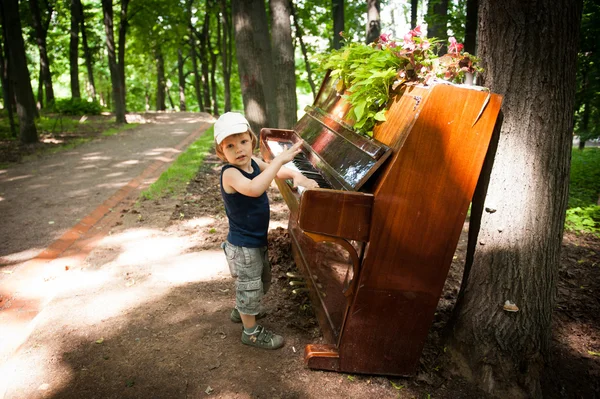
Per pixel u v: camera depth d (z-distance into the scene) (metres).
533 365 2.53
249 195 2.40
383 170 2.17
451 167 2.12
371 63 2.60
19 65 11.02
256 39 10.46
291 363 2.64
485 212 2.61
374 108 2.63
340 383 2.48
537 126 2.41
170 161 9.28
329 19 19.25
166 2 21.78
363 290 2.30
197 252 4.34
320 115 3.73
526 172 2.46
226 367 2.59
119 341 2.83
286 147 3.81
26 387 2.40
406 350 2.49
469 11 6.67
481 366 2.55
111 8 17.02
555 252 2.54
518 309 2.52
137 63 33.41
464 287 2.78
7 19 10.77
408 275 2.29
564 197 2.53
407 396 2.43
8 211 5.57
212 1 21.92
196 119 19.81
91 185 6.91
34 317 3.17
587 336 3.15
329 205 2.11
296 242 4.07
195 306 3.29
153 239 4.68
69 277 3.76
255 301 2.67
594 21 7.09
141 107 46.22
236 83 34.34
